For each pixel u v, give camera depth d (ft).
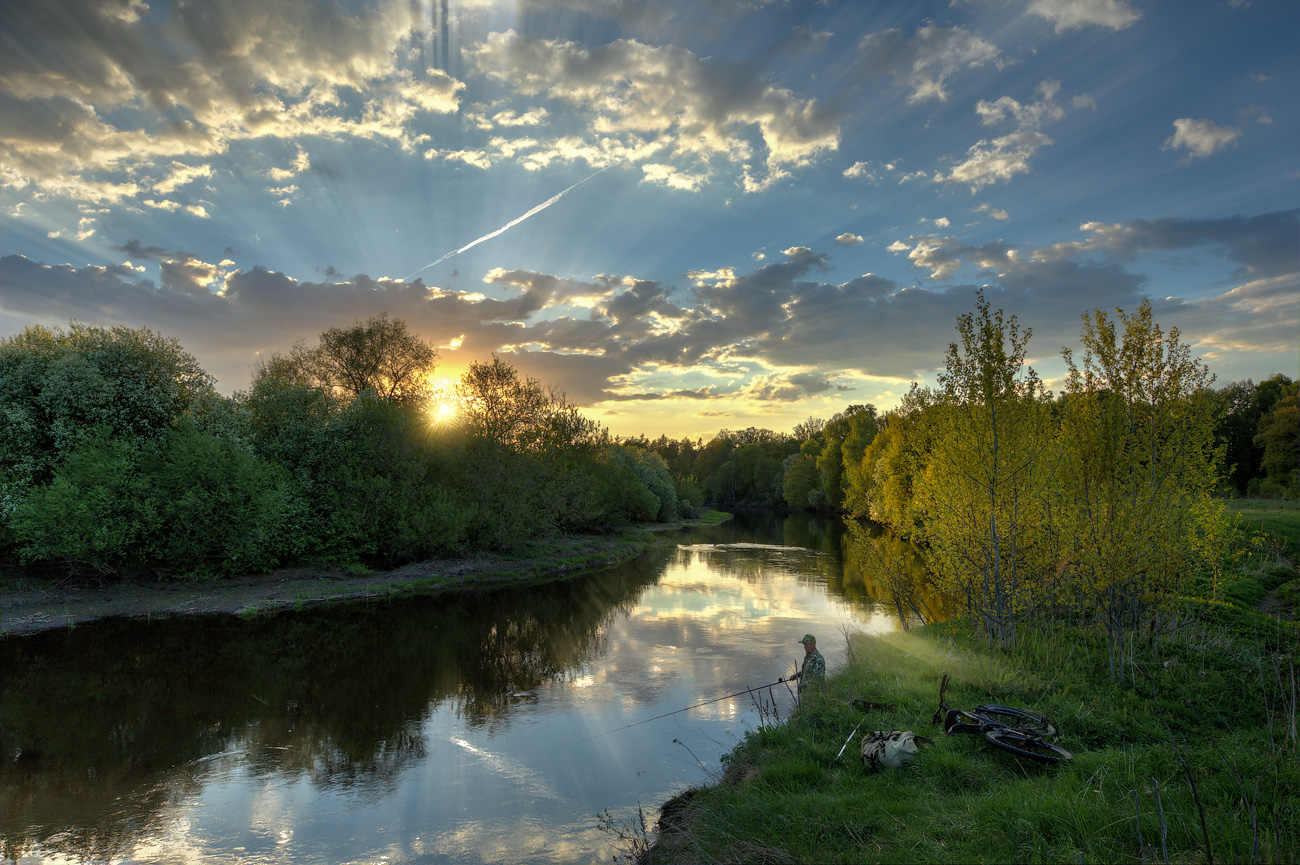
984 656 38.32
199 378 86.02
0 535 65.72
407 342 131.34
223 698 43.16
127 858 24.08
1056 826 18.02
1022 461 41.27
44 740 35.76
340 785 30.14
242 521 76.28
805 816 21.21
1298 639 37.70
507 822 26.35
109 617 64.18
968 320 43.42
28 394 70.90
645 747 33.65
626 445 254.47
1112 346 43.09
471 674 48.73
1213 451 40.34
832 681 37.14
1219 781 20.20
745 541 160.25
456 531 98.07
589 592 84.89
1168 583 39.91
